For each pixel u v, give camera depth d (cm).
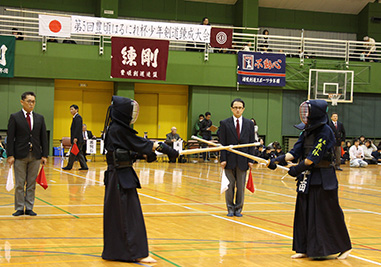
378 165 2302
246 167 802
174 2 2645
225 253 549
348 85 2436
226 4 2705
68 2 2492
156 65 2173
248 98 2450
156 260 507
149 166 1911
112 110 517
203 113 2405
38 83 2219
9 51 2127
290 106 2508
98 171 1565
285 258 537
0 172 1493
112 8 2338
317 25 2831
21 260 492
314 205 539
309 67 2464
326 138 539
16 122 760
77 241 589
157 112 2544
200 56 2359
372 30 2786
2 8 2411
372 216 849
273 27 2783
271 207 912
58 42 2291
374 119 2597
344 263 522
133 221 496
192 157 2328
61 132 2420
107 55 2245
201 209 871
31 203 781
